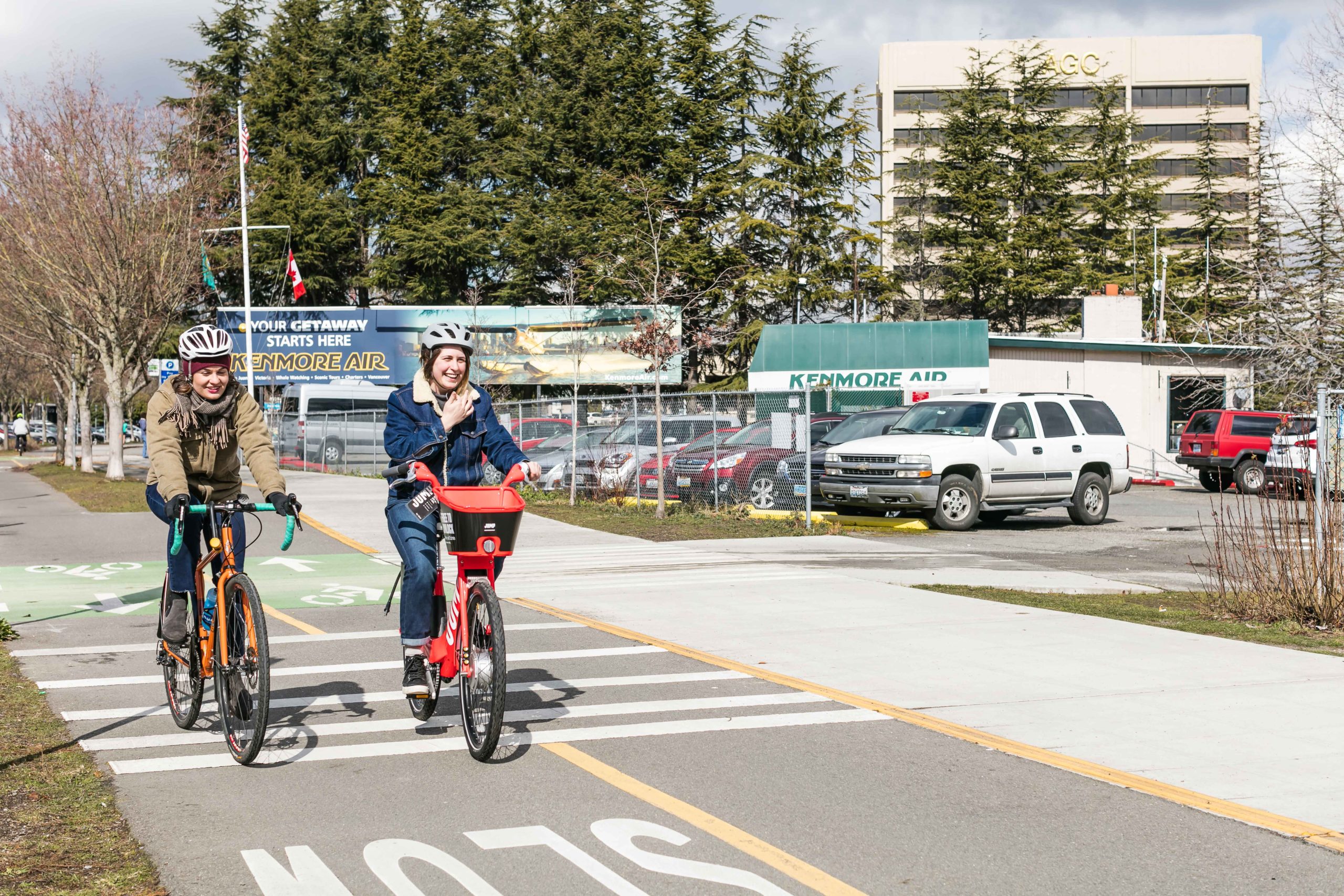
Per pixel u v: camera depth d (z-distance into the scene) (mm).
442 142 59312
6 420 80438
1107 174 64688
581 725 6820
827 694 7555
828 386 37188
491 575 6141
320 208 58156
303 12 61938
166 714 7148
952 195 63531
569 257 54906
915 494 19656
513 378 53625
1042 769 5934
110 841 4844
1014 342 38719
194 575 6449
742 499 21609
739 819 5160
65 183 33469
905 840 4898
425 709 6719
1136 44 99125
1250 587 11047
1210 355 38031
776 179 53938
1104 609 11141
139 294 34812
